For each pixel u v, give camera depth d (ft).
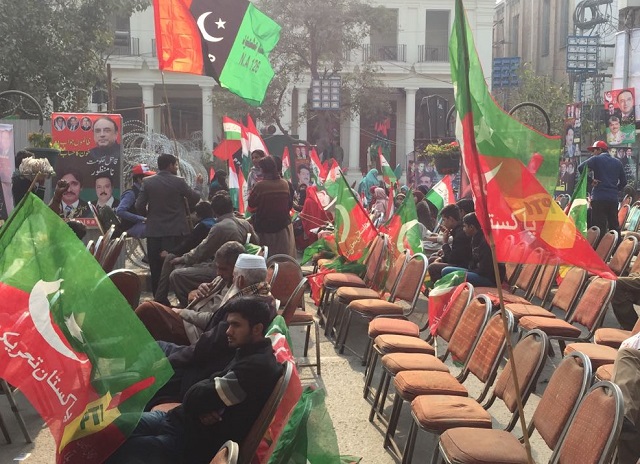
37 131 45.57
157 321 17.60
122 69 148.25
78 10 74.33
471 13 157.69
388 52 159.74
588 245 15.20
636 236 28.71
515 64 164.14
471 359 16.88
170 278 26.17
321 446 12.39
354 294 24.88
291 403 11.75
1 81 70.64
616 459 13.97
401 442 17.63
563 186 85.56
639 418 13.28
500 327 16.11
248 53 34.47
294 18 115.55
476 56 14.33
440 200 41.09
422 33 159.84
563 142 91.56
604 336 19.19
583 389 12.16
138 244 41.65
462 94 11.53
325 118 128.36
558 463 12.17
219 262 18.86
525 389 14.07
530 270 27.40
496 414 19.36
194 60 33.91
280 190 30.89
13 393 20.07
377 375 22.54
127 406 10.51
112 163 36.29
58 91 72.74
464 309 19.10
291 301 18.86
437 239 38.27
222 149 54.70
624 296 23.53
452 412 13.93
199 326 17.61
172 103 159.84
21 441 17.28
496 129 15.15
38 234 10.39
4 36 68.59
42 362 10.18
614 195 40.32
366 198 71.92
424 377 15.84
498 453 12.14
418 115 164.45
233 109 120.37
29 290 10.25
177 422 12.66
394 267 26.61
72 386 10.28
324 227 39.91
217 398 12.00
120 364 10.48
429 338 22.79
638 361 13.85
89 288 10.46
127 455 11.93
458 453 12.21
